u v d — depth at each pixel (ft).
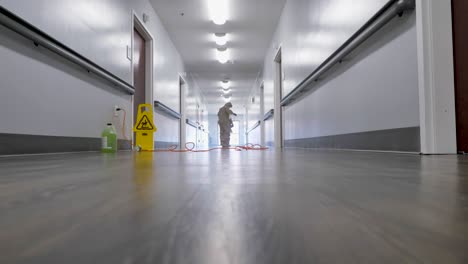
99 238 0.54
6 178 1.70
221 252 0.45
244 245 0.49
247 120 44.39
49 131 6.31
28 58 5.67
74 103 7.30
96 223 0.66
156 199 0.99
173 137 20.53
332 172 1.96
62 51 6.41
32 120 5.78
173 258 0.42
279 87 18.90
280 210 0.80
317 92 10.05
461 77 4.53
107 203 0.91
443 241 0.52
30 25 5.37
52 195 1.08
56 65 6.56
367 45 6.37
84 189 1.24
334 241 0.52
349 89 7.33
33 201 0.96
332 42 8.11
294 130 13.97
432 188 1.22
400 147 5.23
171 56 19.53
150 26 14.43
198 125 36.78
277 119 18.86
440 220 0.68
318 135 9.96
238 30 18.25
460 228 0.60
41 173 2.04
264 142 26.30
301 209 0.81
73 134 7.26
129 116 11.30
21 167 2.67
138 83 13.67
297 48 12.42
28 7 5.56
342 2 7.38
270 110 19.93
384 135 5.73
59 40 6.59
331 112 8.63
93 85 8.32
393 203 0.90
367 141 6.40
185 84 25.54
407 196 1.03
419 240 0.52
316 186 1.29
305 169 2.22
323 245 0.49
